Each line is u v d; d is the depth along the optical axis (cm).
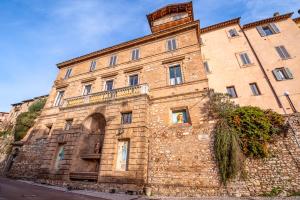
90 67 2245
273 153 1041
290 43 1891
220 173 1062
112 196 952
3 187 930
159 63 1764
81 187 1259
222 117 1209
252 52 1973
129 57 2023
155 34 1956
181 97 1448
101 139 1580
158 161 1254
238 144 1078
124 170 1251
